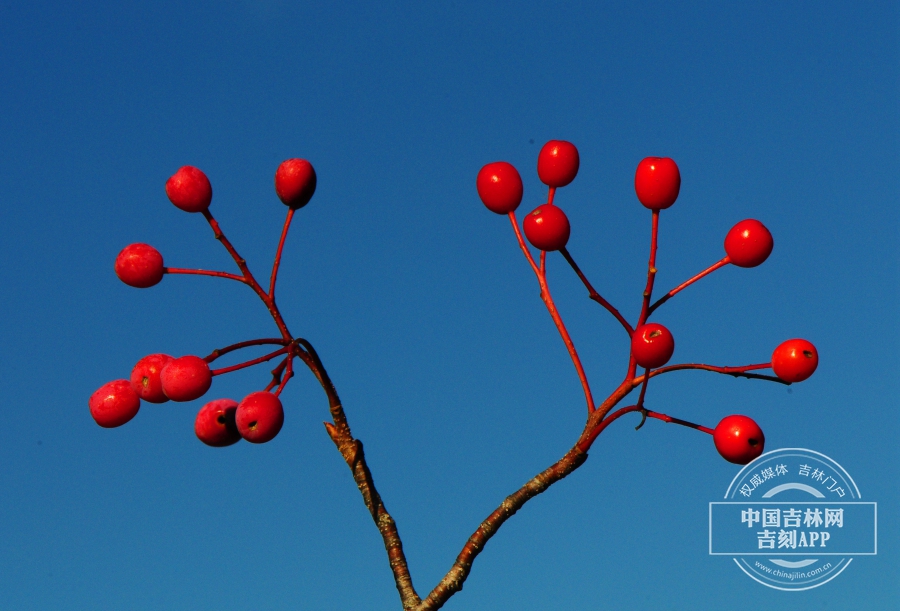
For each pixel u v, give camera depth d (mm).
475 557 502
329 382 517
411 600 500
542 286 516
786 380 494
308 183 514
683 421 501
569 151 523
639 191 504
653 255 503
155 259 508
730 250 502
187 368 496
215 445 507
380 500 516
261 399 493
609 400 504
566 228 504
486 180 521
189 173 510
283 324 510
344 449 520
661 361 490
